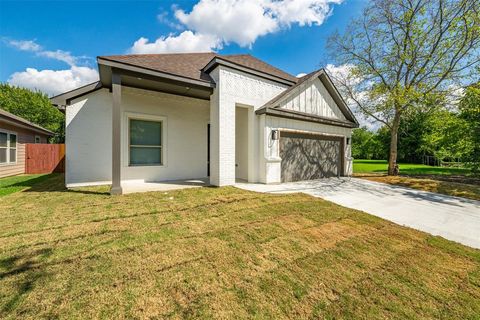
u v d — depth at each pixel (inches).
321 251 121.3
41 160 492.4
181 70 275.9
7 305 72.4
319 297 84.8
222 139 286.0
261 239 132.0
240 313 74.4
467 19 347.9
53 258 101.4
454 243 140.3
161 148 328.8
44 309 71.3
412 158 1025.5
